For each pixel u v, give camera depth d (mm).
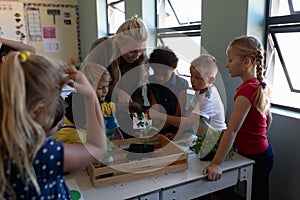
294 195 1674
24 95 576
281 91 1899
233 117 1245
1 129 575
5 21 3896
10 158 594
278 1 1762
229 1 1828
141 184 1091
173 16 2672
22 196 627
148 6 2787
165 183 1099
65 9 4277
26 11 4004
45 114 646
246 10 1723
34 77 597
